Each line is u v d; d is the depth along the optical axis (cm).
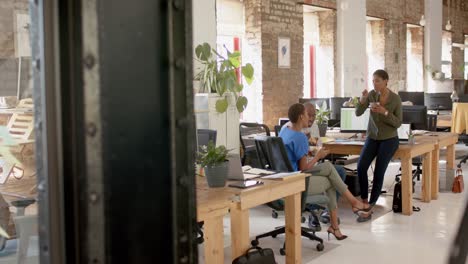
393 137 538
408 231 497
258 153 445
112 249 99
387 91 536
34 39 97
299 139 432
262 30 884
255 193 319
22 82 361
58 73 93
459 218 85
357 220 533
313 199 438
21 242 301
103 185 96
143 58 102
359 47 1125
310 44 1072
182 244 110
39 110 97
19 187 310
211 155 318
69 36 93
